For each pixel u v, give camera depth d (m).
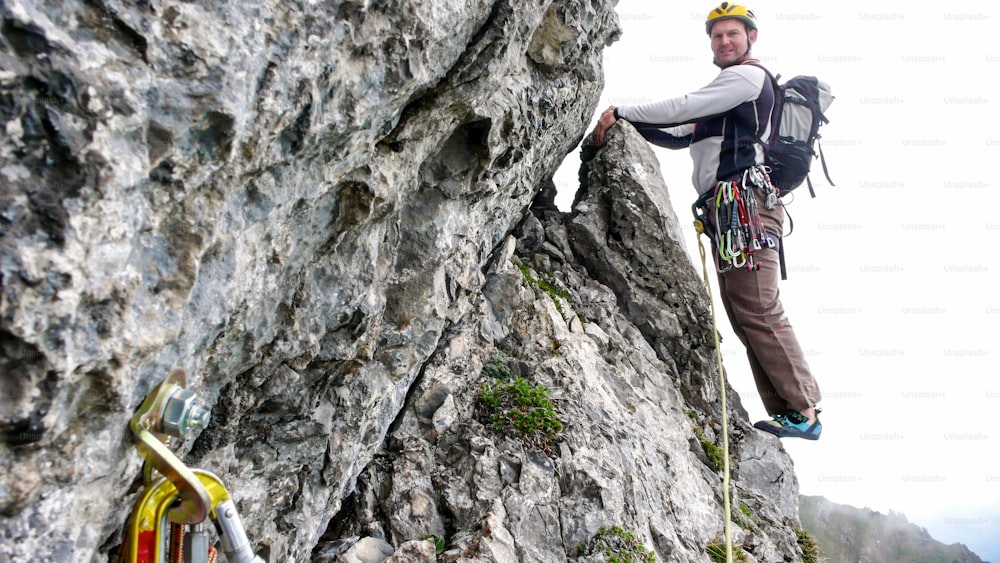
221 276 1.58
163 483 1.47
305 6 1.46
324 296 2.27
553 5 3.46
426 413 3.86
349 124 1.80
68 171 1.06
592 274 5.65
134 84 1.16
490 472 3.62
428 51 1.97
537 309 4.68
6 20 0.98
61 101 1.05
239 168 1.48
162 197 1.31
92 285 1.13
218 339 1.79
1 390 1.06
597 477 3.72
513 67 3.05
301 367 2.31
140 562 1.43
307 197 1.86
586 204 5.68
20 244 1.01
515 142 3.33
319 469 2.86
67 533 1.30
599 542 3.51
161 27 1.18
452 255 3.38
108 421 1.31
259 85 1.43
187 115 1.26
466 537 3.35
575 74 4.30
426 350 3.24
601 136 5.90
